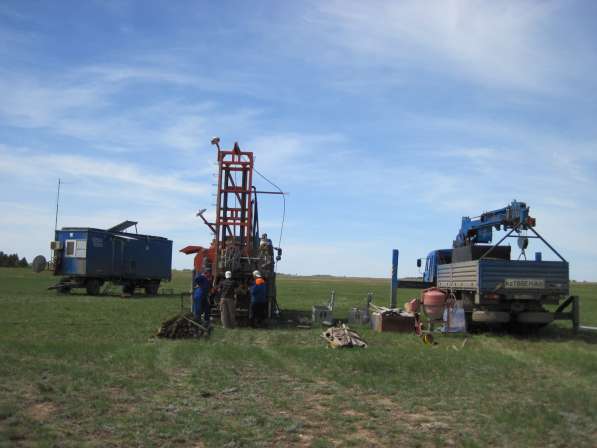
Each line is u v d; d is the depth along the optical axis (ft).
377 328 60.64
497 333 62.18
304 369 38.11
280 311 80.89
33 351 41.27
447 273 68.74
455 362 40.45
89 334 53.26
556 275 59.16
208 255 70.49
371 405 29.12
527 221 59.88
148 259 134.51
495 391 32.63
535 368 40.04
